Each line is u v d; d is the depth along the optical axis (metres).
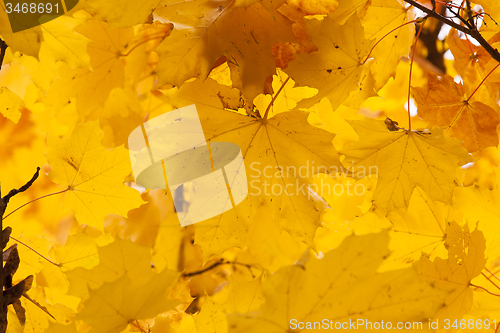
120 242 1.16
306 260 1.11
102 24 1.28
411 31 1.29
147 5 1.20
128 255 1.16
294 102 1.28
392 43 1.29
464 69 1.30
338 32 1.22
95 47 1.29
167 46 1.22
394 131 1.24
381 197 1.24
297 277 1.11
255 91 1.23
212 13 1.22
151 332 1.20
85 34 1.28
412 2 1.24
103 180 1.22
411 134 1.24
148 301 1.14
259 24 1.23
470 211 1.25
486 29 1.27
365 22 1.27
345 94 1.24
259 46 1.23
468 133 1.30
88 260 1.23
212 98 1.23
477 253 1.22
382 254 1.11
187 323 1.23
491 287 1.25
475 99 1.30
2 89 1.25
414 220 1.25
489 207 1.24
